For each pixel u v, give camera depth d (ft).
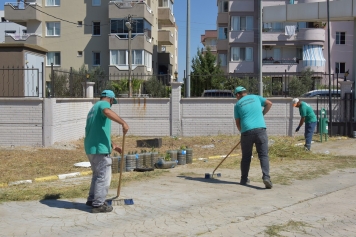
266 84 62.34
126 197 25.38
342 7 57.52
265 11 62.08
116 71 122.52
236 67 132.57
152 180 30.42
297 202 24.67
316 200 25.14
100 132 21.86
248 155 28.66
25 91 50.65
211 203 24.31
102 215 21.84
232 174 32.83
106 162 22.16
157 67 147.02
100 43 128.88
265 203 24.36
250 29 132.36
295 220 21.30
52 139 46.06
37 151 43.29
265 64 131.23
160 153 41.50
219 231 19.44
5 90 50.70
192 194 26.35
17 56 50.26
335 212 22.76
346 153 43.60
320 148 47.32
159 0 149.89
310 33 128.26
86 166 36.19
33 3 127.44
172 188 27.94
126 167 34.17
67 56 130.31
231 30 133.28
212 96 61.41
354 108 57.52
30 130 45.96
